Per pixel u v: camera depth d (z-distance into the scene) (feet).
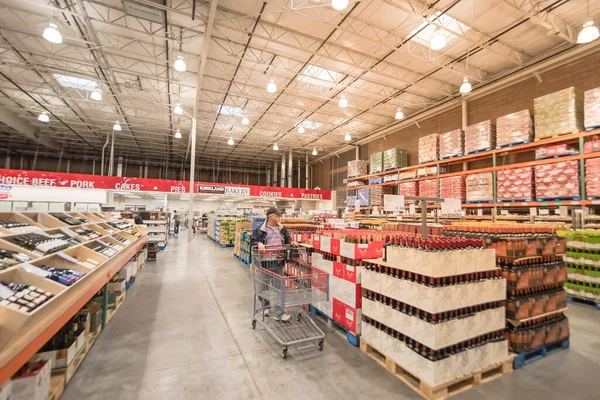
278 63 26.32
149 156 65.82
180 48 23.56
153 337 9.57
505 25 19.84
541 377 7.40
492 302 7.72
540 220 18.89
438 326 6.47
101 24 20.66
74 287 6.97
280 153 60.90
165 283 16.90
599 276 13.53
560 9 18.19
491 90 27.27
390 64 25.38
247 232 23.40
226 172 73.87
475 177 23.90
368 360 8.16
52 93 31.60
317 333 9.82
